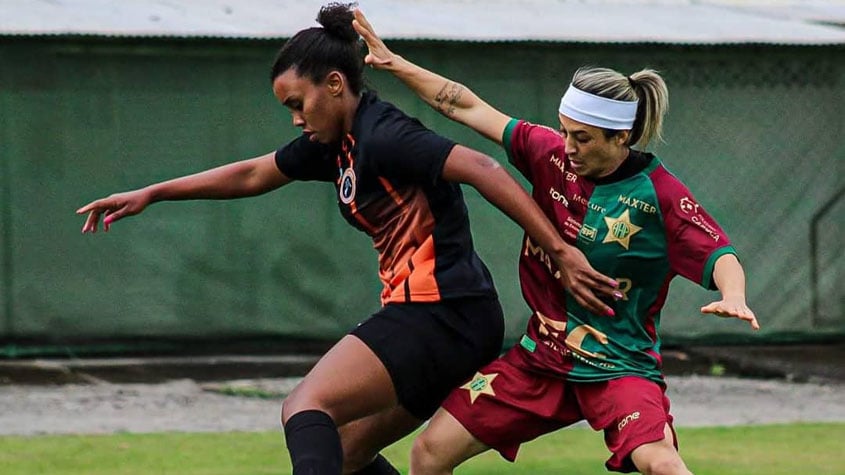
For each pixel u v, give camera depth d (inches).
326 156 667.4
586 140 650.2
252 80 1549.0
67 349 1547.7
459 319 627.5
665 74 1627.7
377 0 1822.1
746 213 1662.2
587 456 1049.5
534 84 1589.6
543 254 676.7
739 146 1656.0
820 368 1552.7
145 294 1557.6
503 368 688.4
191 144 1542.8
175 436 1141.7
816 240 1678.2
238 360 1551.4
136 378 1446.9
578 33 1606.8
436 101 703.7
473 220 1600.6
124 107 1529.3
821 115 1670.8
